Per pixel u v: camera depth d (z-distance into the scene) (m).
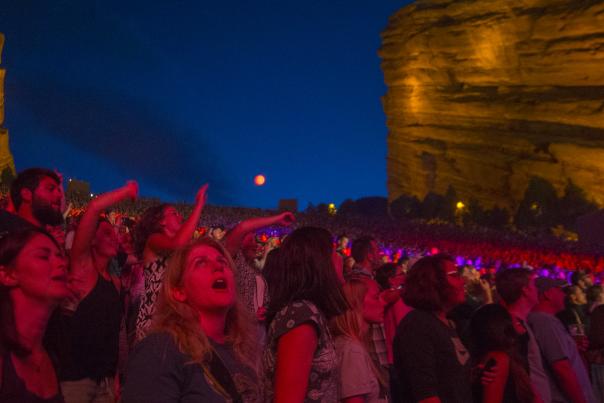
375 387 4.57
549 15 54.00
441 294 5.00
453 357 4.90
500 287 6.14
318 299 3.83
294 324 3.68
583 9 51.41
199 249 3.35
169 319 3.21
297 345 3.63
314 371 3.71
